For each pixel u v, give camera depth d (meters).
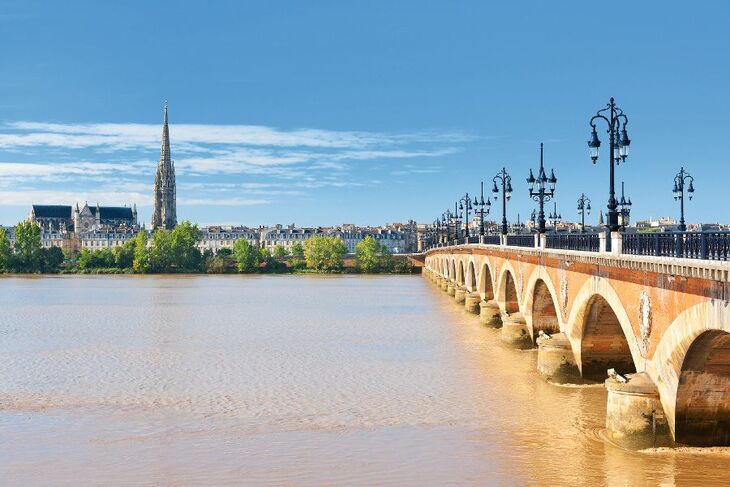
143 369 58.25
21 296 134.25
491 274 88.38
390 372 56.59
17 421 43.09
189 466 35.25
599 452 36.34
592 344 49.28
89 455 36.94
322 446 38.06
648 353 34.84
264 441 39.00
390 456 36.59
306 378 54.50
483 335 77.00
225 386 51.88
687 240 30.02
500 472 34.22
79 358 63.53
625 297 37.38
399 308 107.81
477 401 46.97
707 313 28.00
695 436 34.62
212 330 82.38
